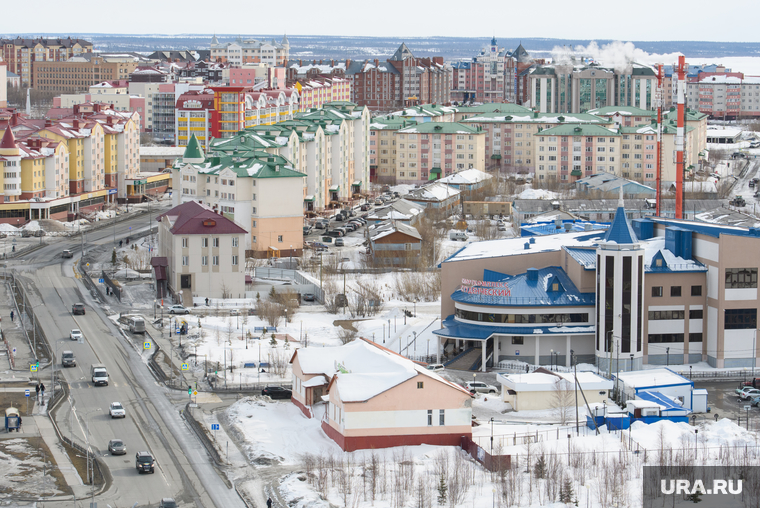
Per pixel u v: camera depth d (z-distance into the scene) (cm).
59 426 13912
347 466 12131
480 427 13662
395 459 12419
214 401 15200
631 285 16600
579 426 13700
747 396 15362
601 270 16662
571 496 11038
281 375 16550
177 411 14750
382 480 11600
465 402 13000
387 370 13675
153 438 13538
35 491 11519
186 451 13050
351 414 12794
